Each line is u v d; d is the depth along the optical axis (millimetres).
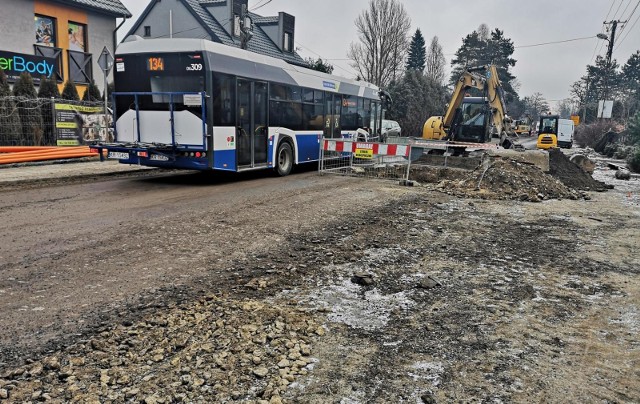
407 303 4379
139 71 10906
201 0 28375
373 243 6418
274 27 30609
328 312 4086
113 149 11055
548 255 6215
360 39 45438
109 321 3721
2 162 12562
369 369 3184
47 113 14922
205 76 10414
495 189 11523
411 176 14430
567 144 39031
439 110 48438
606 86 43625
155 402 2697
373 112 19156
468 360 3363
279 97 13086
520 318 4137
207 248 5832
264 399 2781
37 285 4414
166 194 9562
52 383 2861
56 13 18344
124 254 5445
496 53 70250
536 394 2961
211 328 3635
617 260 6074
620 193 12914
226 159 11164
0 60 16266
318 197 9867
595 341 3740
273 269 5152
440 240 6777
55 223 6750
